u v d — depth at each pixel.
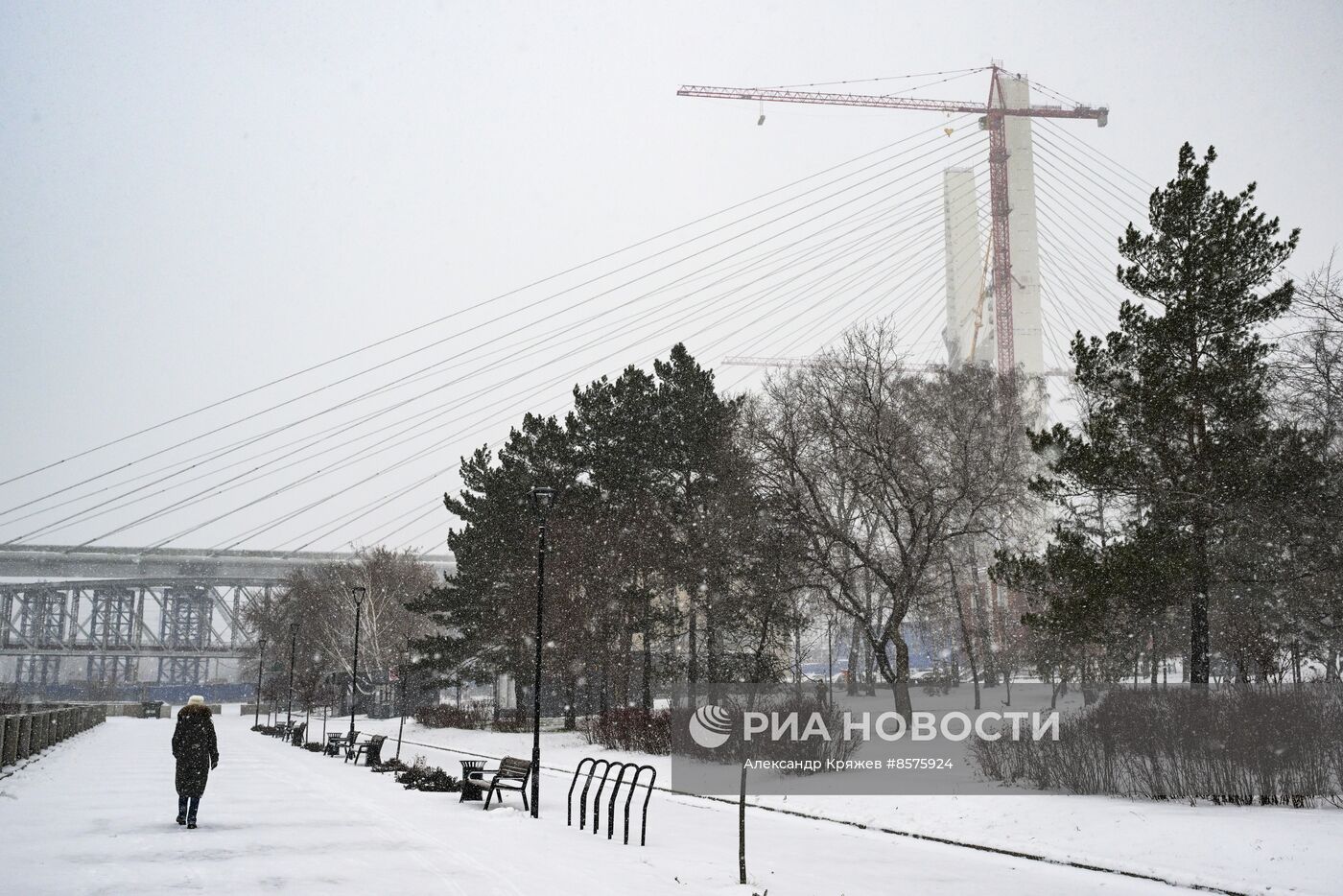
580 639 49.56
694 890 12.35
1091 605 24.55
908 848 17.39
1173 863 14.74
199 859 13.70
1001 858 16.34
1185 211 26.44
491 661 57.94
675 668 47.50
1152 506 26.12
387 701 81.94
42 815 18.33
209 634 158.50
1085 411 43.91
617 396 55.53
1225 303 25.58
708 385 51.28
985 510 47.47
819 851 16.78
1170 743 19.44
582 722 55.25
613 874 13.38
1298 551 26.05
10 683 158.38
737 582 45.38
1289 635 30.14
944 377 53.34
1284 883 13.34
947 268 142.00
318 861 13.61
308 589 98.19
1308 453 25.03
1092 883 14.20
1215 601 28.98
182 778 16.80
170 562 147.88
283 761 37.38
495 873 12.94
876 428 40.28
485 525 57.75
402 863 13.55
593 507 52.66
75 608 160.75
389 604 83.44
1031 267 140.50
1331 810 17.23
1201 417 25.62
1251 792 18.25
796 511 41.25
